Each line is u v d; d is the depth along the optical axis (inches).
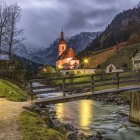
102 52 7308.1
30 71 3326.8
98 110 1813.5
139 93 1371.8
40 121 750.5
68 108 1882.4
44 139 595.5
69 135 735.1
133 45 6707.7
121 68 4827.8
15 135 598.2
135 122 1393.9
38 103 1021.8
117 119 1499.8
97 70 4761.3
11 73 2084.2
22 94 1457.9
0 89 1254.3
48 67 5846.5
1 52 2201.0
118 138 1104.8
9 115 776.9
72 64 6771.7
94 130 1208.2
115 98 2289.6
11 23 2230.6
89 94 1139.3
